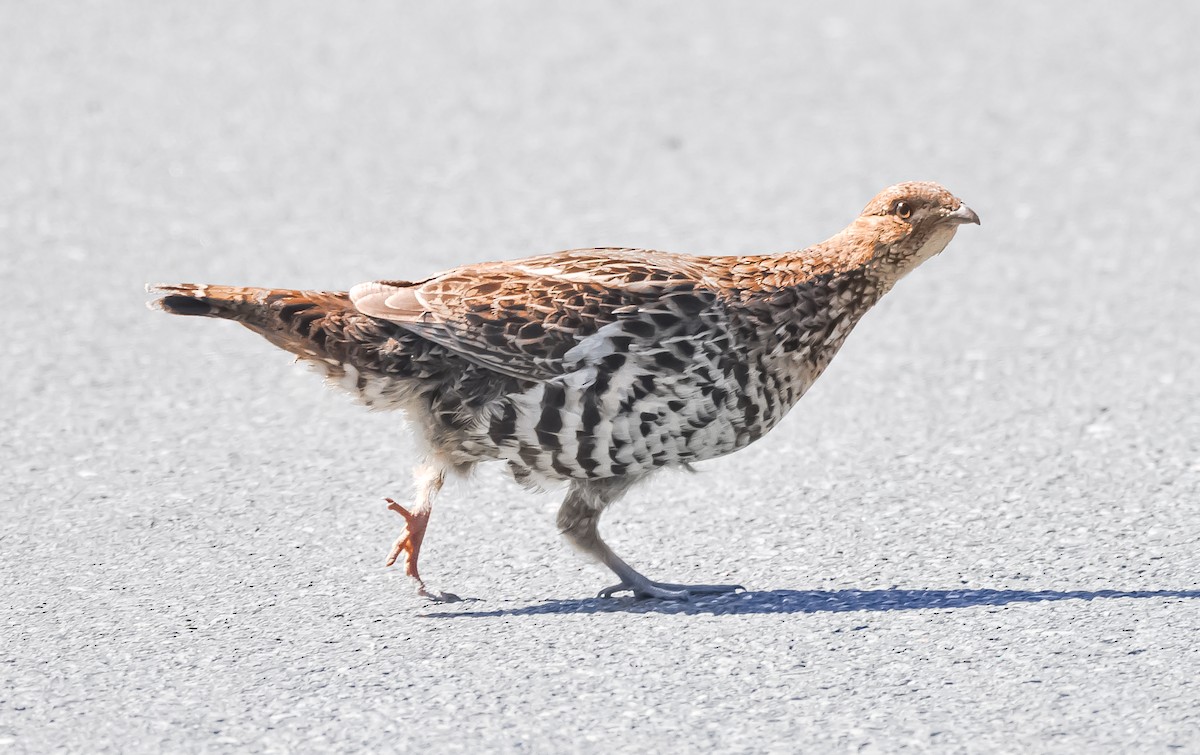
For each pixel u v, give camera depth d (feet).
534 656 34.96
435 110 99.19
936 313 65.26
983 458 48.67
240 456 50.29
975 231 77.05
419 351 38.04
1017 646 34.47
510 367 37.58
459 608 38.40
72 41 113.39
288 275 70.18
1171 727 30.40
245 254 73.31
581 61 110.52
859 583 39.14
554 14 123.13
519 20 121.19
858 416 53.42
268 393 56.49
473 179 85.87
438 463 39.34
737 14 123.13
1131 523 42.55
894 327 63.67
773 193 82.94
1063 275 69.67
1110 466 47.34
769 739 30.68
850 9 124.67
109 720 32.09
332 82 104.94
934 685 32.71
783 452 50.08
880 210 39.45
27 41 113.09
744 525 43.93
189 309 37.96
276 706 32.63
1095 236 75.36
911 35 117.08
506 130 95.20
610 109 99.55
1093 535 41.75
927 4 125.90
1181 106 98.73
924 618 36.40
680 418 38.06
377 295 38.19
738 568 40.81
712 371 38.01
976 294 67.56
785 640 35.42
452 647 35.63
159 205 80.74
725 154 90.53
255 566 41.37
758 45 114.83
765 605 37.86
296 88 103.65
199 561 41.68
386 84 104.63
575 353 37.47
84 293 67.67
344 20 120.78
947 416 53.01
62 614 37.93
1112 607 36.52
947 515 43.91
